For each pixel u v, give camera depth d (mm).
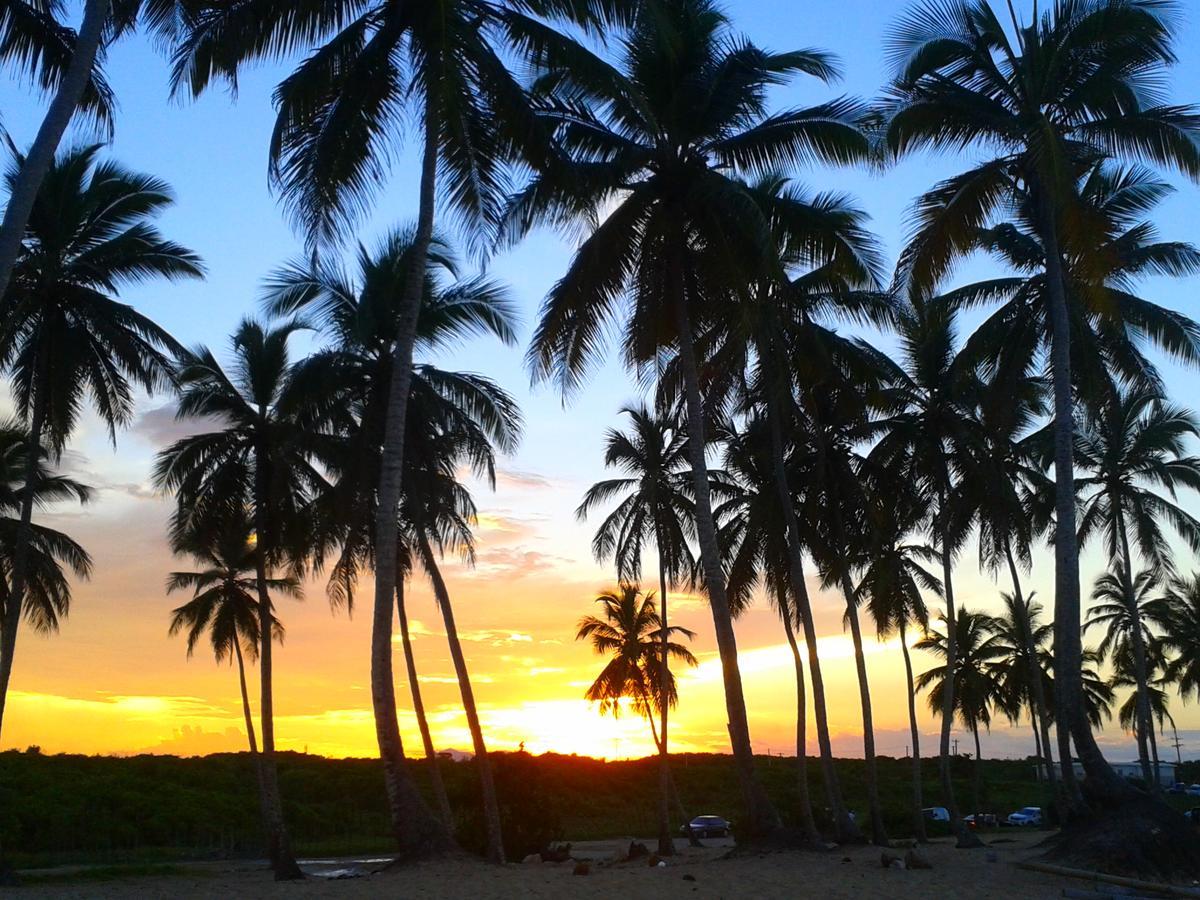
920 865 19016
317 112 18016
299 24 17375
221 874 35094
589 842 51750
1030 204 22688
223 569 42562
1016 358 24281
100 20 13617
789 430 30312
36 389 25109
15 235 12398
